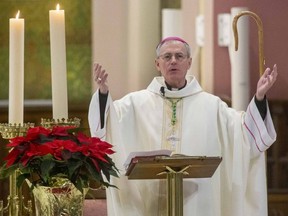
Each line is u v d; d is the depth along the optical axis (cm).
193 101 1391
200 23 2028
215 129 1377
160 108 1388
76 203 1127
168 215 1230
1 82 2273
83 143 1128
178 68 1365
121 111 1380
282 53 2069
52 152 1098
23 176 1134
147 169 1209
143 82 2075
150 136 1374
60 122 1188
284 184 2050
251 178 1368
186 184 1346
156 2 2081
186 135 1372
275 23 2062
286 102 2061
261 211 1363
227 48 2023
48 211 1122
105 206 1391
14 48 1219
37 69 2283
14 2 2294
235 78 1938
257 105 1332
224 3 2027
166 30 2000
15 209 1202
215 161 1200
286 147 2058
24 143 1122
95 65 1291
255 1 2053
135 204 1342
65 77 1216
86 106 2122
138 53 2075
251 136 1348
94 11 2089
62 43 1217
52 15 1219
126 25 2086
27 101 2236
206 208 1346
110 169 1135
